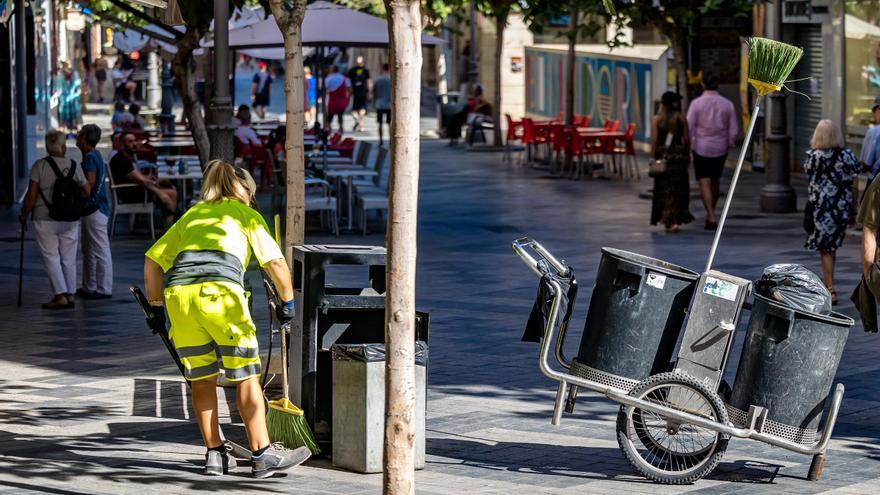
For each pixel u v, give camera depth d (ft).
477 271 57.06
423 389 28.81
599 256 60.39
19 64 85.66
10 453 29.76
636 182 95.09
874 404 34.65
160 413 33.76
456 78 198.49
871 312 33.50
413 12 21.20
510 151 113.19
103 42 178.50
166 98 113.60
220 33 45.11
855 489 27.53
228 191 28.84
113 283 55.01
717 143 69.56
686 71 84.69
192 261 28.09
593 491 27.30
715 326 28.17
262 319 46.73
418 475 28.37
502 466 29.12
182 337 28.17
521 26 153.79
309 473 28.68
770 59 28.50
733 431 27.48
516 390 36.17
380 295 30.42
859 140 85.46
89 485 27.35
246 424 28.22
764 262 57.93
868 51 84.07
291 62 34.47
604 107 127.95
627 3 82.02
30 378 37.83
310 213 77.25
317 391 29.91
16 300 50.98
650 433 28.94
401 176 21.52
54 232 49.06
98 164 50.62
